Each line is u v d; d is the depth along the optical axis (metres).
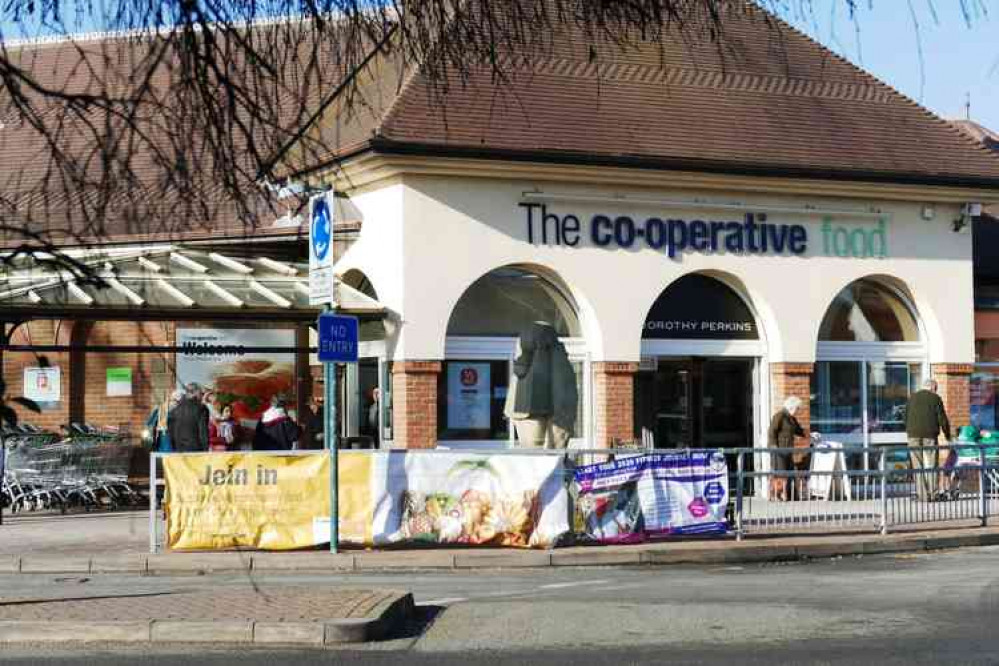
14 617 10.47
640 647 9.88
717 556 16.33
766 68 24.89
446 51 7.38
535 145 21.48
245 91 6.52
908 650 9.68
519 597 12.77
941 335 24.81
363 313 21.39
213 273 21.81
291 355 23.95
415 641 10.20
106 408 23.81
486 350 22.16
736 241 23.30
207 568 15.39
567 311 22.66
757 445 23.80
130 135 6.25
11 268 5.82
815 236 23.89
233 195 6.53
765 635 10.39
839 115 24.86
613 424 22.33
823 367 24.42
